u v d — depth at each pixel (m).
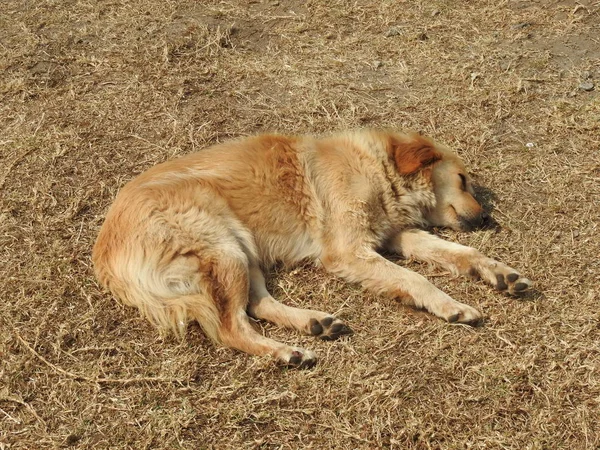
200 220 3.47
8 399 3.30
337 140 3.69
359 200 3.59
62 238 3.65
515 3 4.46
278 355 3.35
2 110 4.07
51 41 4.36
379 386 3.30
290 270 3.60
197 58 4.27
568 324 3.40
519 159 3.83
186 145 3.92
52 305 3.47
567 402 3.26
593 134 3.88
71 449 3.22
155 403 3.29
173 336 3.42
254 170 3.59
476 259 3.51
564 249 3.56
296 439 3.23
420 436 3.22
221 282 3.43
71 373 3.34
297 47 4.32
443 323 3.42
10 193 3.77
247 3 4.57
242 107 4.07
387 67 4.20
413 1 4.50
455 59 4.21
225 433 3.25
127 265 3.45
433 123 3.96
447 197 3.68
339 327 3.40
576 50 4.21
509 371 3.31
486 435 3.22
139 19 4.47
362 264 3.55
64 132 3.96
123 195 3.52
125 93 4.12
